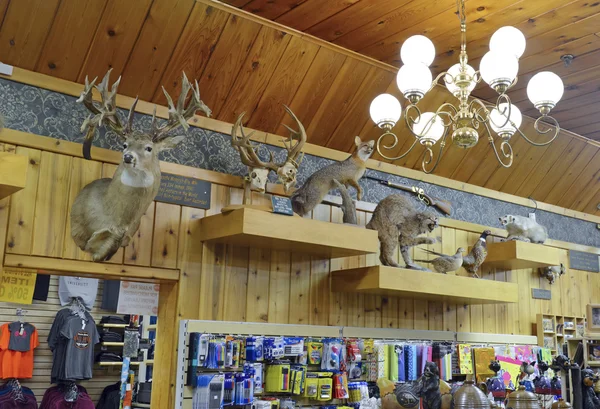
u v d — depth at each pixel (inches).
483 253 202.2
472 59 178.9
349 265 185.6
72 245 139.8
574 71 184.7
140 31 144.2
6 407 225.9
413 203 195.0
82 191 140.6
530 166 233.6
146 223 150.6
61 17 135.9
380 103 129.3
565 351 234.5
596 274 261.6
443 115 200.2
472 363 200.1
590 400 132.0
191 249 156.6
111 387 256.1
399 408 109.0
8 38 136.1
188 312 153.7
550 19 155.9
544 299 238.4
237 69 160.1
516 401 117.5
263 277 167.2
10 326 237.0
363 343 178.7
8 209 133.5
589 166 248.7
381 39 167.3
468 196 223.6
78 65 145.1
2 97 137.4
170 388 149.8
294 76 168.1
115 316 266.2
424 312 200.5
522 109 211.8
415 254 201.3
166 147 135.0
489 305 219.6
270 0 149.9
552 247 233.3
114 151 147.8
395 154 201.5
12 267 134.7
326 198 181.8
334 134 186.7
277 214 148.8
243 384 153.1
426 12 153.0
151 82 154.3
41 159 139.3
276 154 175.6
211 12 146.6
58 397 230.4
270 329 163.9
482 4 148.9
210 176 161.6
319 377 167.2
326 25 160.7
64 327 233.6
